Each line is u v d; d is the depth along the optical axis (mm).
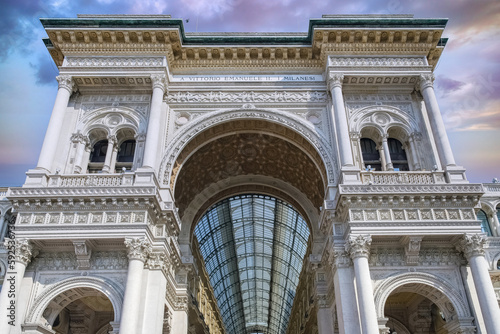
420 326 28016
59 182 24109
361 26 28516
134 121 27828
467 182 23875
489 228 31641
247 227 55375
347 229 22984
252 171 34344
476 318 21609
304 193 33844
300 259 56625
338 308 22750
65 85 27609
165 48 28719
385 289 22203
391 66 28438
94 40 28750
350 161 25234
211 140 29266
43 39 29672
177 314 27828
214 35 30766
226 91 29281
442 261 23328
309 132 27672
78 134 27047
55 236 22062
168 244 24672
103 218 22688
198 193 33781
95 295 24375
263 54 29797
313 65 30172
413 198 23031
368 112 28250
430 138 27062
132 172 24406
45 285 22281
